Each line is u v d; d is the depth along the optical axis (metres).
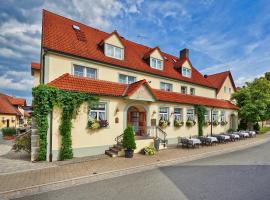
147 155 12.83
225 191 6.56
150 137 15.04
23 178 7.98
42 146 10.88
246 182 7.45
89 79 13.40
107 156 12.32
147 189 6.91
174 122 18.27
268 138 22.72
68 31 16.05
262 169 9.36
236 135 20.23
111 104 13.73
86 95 12.25
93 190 6.86
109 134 13.50
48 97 10.98
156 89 18.16
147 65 19.42
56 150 11.27
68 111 11.45
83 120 12.33
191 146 16.62
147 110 16.11
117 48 17.12
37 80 17.91
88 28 18.56
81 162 10.79
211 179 7.93
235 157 12.48
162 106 17.34
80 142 12.15
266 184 7.18
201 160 11.77
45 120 10.90
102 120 13.06
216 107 23.36
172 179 8.03
